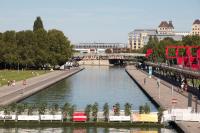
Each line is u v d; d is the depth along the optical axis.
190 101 96.88
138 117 90.06
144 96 151.25
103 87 185.50
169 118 90.94
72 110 90.50
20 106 91.25
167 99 128.88
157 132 85.62
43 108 90.56
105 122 89.69
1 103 111.44
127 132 85.56
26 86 164.62
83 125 89.56
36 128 88.19
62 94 153.88
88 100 138.88
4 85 165.62
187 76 182.88
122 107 119.69
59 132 84.94
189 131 79.88
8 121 90.00
